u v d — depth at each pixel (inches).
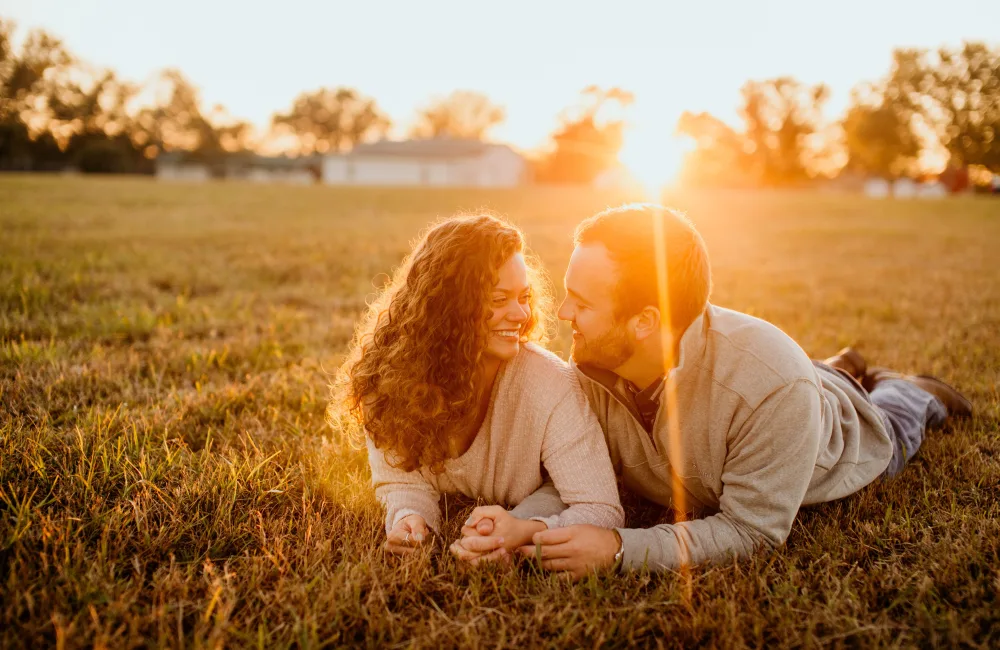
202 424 113.4
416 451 80.7
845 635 64.2
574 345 77.0
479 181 2536.9
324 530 81.4
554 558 73.6
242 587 71.0
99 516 79.4
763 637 65.9
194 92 3358.8
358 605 67.5
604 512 77.7
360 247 364.5
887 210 801.6
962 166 2108.8
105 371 134.3
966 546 77.9
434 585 72.6
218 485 88.7
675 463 80.0
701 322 73.0
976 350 163.5
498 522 75.4
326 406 123.0
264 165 2960.1
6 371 129.6
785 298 243.8
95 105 2800.2
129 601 66.2
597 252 69.7
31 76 2672.2
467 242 75.3
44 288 202.8
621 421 83.5
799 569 76.0
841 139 2632.9
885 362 155.9
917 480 95.8
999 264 345.4
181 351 150.0
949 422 115.1
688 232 70.4
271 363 150.1
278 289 243.1
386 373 79.3
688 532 75.7
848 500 90.1
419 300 76.8
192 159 2915.8
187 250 335.6
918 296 247.4
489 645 64.6
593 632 65.5
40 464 89.3
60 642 59.2
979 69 1994.3
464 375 76.5
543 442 80.7
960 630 64.4
